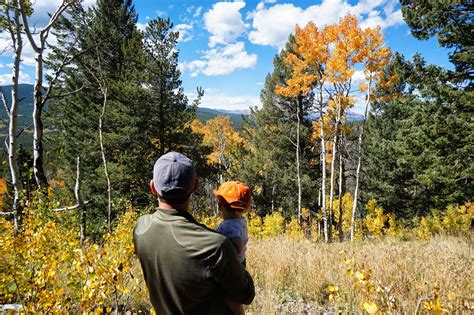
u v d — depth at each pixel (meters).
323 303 5.04
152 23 17.08
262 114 28.20
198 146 19.41
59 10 7.54
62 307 3.16
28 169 7.10
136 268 4.91
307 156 27.42
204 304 1.44
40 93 7.55
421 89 11.45
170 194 1.53
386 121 25.81
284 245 9.05
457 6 10.20
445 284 4.44
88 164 19.38
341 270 5.62
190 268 1.41
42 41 7.46
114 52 20.16
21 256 3.83
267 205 34.91
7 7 6.78
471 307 3.51
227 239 1.46
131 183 17.83
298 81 17.11
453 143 11.07
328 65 15.75
